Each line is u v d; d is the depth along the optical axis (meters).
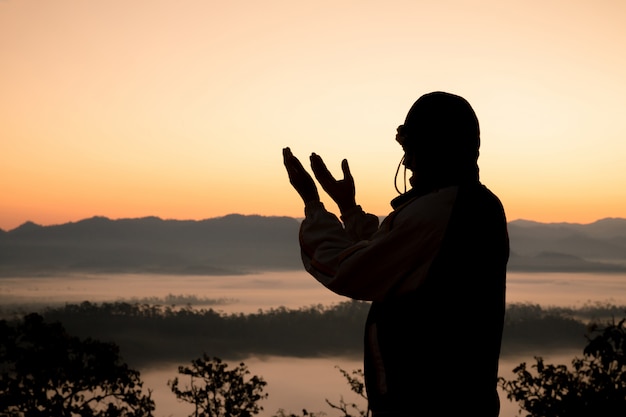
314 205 2.15
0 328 21.89
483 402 1.85
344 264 1.91
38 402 21.69
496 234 1.92
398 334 1.88
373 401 1.91
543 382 14.78
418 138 2.02
